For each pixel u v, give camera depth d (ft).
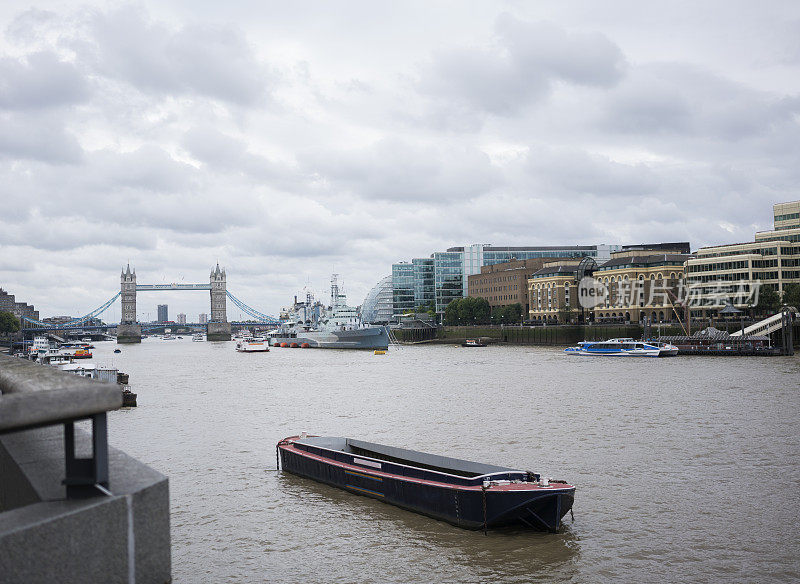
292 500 131.54
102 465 30.81
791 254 645.10
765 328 547.08
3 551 25.61
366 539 109.50
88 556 28.60
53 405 27.25
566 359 512.63
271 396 300.20
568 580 92.38
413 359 566.77
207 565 99.55
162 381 394.32
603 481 137.39
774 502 122.83
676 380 326.44
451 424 206.80
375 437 189.47
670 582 90.99
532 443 174.19
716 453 160.35
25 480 34.04
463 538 108.99
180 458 168.66
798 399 246.68
